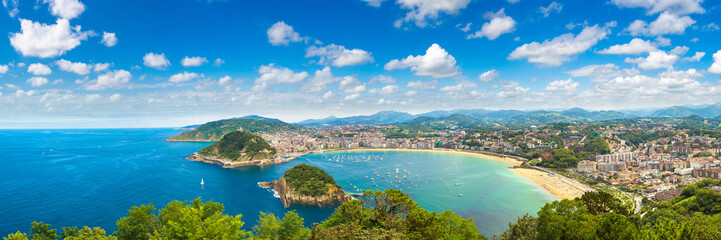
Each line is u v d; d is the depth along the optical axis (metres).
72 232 74.94
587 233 67.00
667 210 138.00
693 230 60.34
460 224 79.75
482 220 161.88
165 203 193.75
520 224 84.38
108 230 150.88
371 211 77.69
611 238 62.47
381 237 56.97
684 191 179.62
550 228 76.06
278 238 78.25
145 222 75.38
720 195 141.00
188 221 63.88
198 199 84.69
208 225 63.62
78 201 193.25
